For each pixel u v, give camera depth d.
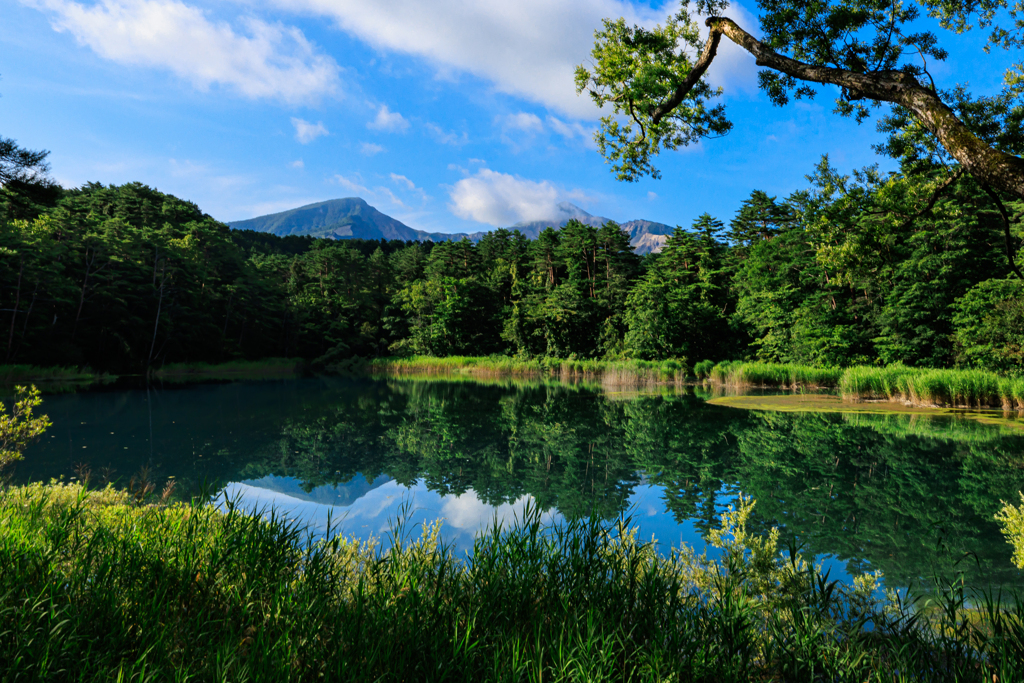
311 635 2.94
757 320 43.28
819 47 6.77
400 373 58.03
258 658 2.72
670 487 10.57
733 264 51.53
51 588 3.21
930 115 4.20
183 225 63.25
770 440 15.27
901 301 29.23
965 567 6.46
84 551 3.96
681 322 45.81
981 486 10.34
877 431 16.27
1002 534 7.72
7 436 8.02
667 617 3.62
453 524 8.13
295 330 67.62
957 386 21.12
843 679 3.09
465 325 64.56
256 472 12.09
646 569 4.25
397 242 121.12
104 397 27.95
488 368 54.00
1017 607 3.19
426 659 2.88
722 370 37.34
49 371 38.19
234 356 60.25
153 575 3.59
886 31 6.57
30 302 40.09
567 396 30.33
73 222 45.75
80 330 44.06
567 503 9.49
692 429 17.47
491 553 4.06
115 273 46.22
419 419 21.06
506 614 3.46
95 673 2.61
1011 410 20.03
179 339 53.31
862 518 8.49
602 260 64.44
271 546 4.18
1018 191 3.63
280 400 28.36
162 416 21.05
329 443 15.91
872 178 13.35
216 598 3.56
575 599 3.68
